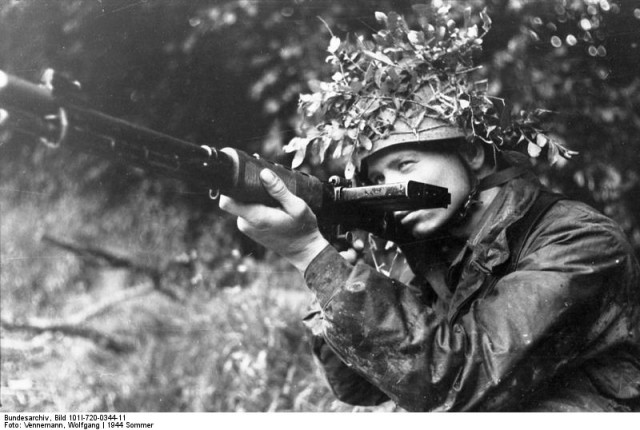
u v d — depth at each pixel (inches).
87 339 169.8
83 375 150.1
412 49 70.7
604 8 111.9
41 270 198.1
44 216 204.5
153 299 187.5
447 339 56.8
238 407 137.6
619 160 124.9
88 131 44.7
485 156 69.4
